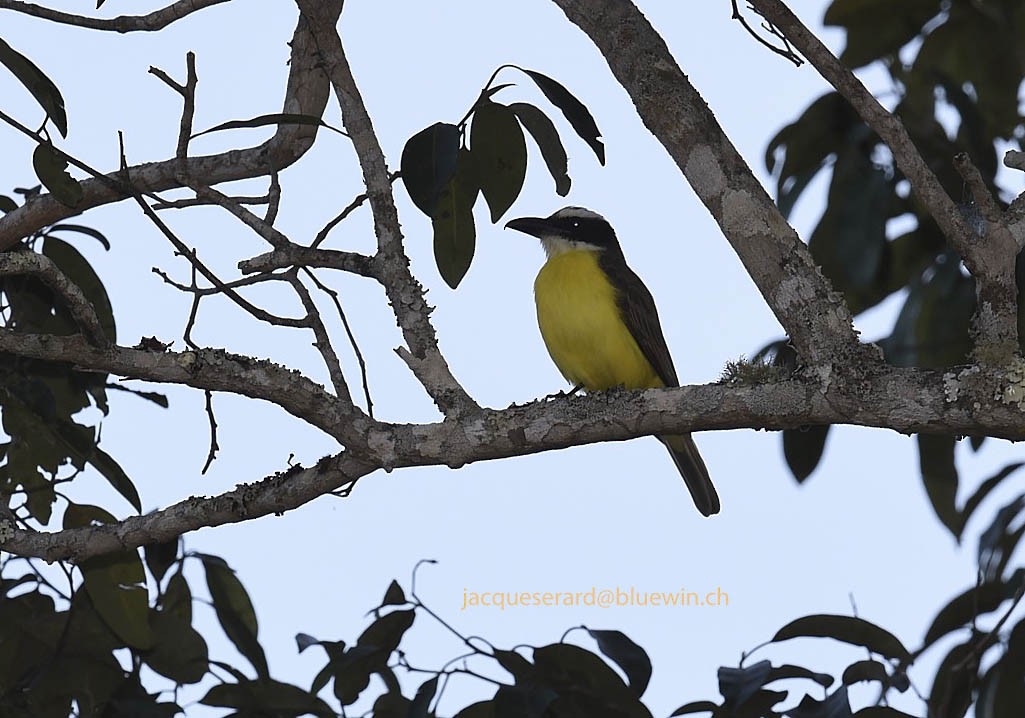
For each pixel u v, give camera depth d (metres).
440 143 8.31
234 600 10.48
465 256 8.84
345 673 9.61
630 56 8.05
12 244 10.59
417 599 9.41
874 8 12.91
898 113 11.57
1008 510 10.39
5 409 10.58
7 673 10.29
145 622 10.04
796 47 7.19
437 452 8.21
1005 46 12.70
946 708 9.82
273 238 8.51
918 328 11.59
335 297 8.66
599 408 8.03
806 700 8.26
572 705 9.09
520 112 8.99
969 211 7.74
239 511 8.60
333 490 8.48
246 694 9.85
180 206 8.57
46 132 8.38
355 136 8.64
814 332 7.48
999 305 7.15
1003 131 13.10
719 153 7.78
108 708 9.89
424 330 8.41
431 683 8.90
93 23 9.18
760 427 7.73
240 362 8.21
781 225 7.66
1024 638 9.80
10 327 10.58
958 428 7.18
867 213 10.78
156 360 8.13
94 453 10.49
